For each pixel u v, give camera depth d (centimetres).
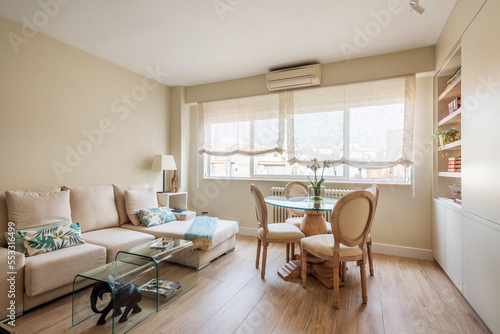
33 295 186
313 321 187
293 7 237
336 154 356
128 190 334
